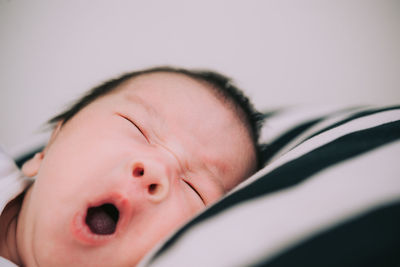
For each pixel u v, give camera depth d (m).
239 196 0.33
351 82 1.09
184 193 0.52
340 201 0.25
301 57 1.11
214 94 0.65
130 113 0.56
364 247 0.21
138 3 1.07
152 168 0.46
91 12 1.05
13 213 0.54
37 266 0.45
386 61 1.07
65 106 0.86
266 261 0.23
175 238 0.31
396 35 1.06
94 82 1.08
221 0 1.09
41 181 0.49
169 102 0.59
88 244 0.43
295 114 0.82
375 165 0.28
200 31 1.11
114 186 0.45
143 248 0.44
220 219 0.30
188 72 0.74
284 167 0.37
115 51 1.09
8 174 0.57
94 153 0.49
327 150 0.37
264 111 0.94
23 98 1.04
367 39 1.07
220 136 0.59
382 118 0.44
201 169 0.56
